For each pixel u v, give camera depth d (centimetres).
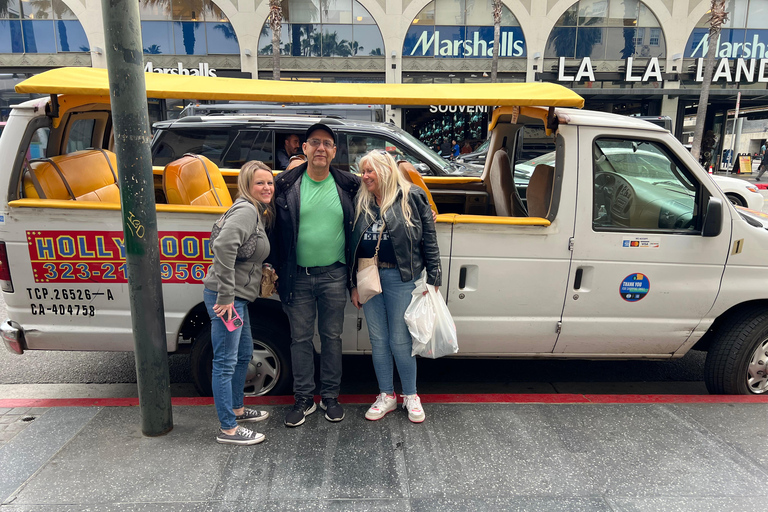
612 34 2359
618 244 343
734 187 1009
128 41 259
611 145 351
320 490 267
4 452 294
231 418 303
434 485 272
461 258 341
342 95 313
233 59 2266
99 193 380
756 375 374
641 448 306
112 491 263
